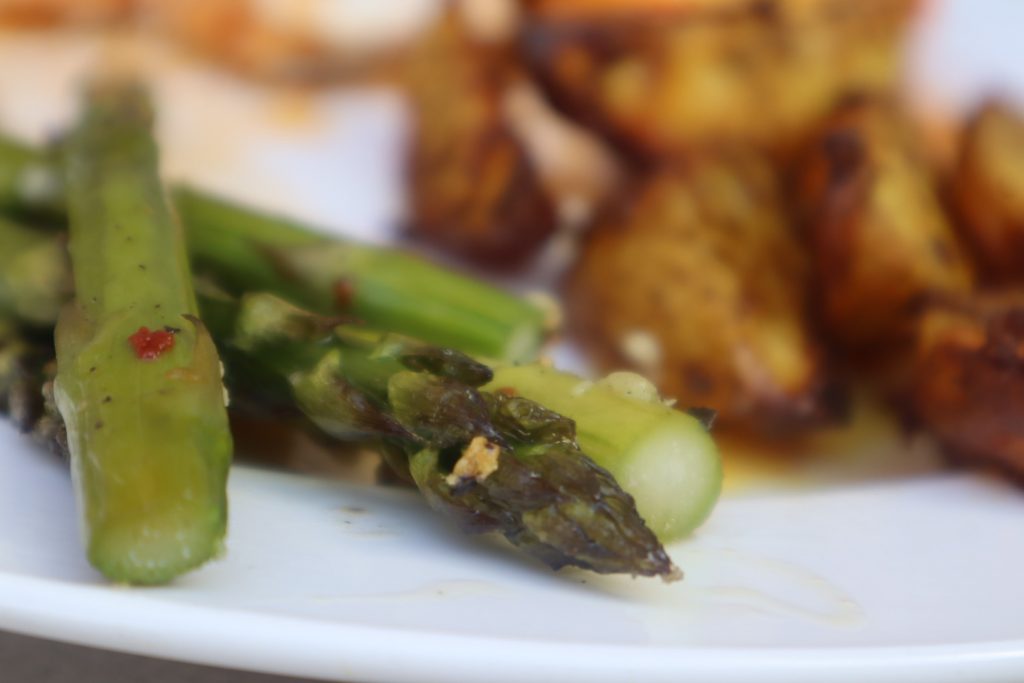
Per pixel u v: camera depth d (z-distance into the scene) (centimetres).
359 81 43
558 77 41
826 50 41
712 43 41
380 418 31
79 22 43
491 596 30
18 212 36
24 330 33
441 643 28
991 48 41
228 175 42
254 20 43
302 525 31
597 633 29
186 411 29
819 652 29
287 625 28
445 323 37
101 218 33
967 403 35
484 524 31
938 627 30
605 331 39
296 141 43
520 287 41
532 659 28
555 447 31
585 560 30
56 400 31
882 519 33
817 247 39
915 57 41
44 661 30
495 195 42
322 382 32
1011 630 30
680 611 30
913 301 38
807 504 33
